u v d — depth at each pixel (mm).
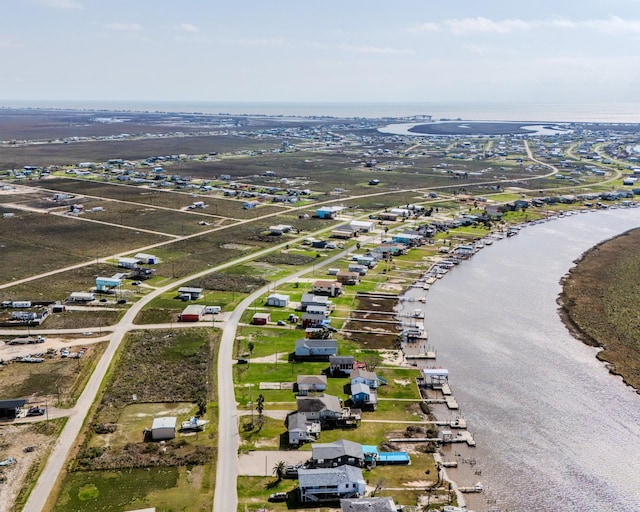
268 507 66812
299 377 95250
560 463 77438
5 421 82938
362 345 113188
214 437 80312
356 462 74625
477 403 92375
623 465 77375
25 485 69188
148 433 80938
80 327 117250
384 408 90125
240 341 112250
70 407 87125
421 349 112375
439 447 80438
